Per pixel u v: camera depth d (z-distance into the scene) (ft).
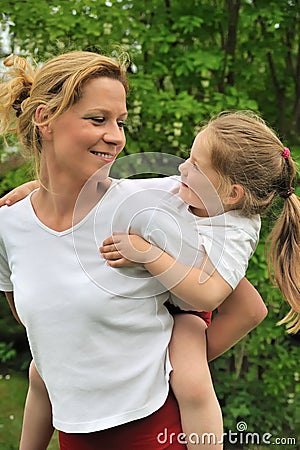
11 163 17.35
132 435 6.22
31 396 7.18
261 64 17.52
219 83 16.69
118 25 15.81
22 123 6.49
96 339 6.12
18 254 6.45
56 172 6.21
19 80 6.85
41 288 6.23
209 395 6.23
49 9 15.80
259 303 6.86
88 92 5.93
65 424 6.23
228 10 16.53
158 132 16.11
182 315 6.60
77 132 5.94
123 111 6.12
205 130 6.66
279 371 16.12
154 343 6.24
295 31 17.48
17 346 21.21
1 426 15.58
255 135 6.63
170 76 16.57
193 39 16.87
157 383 6.19
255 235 6.61
